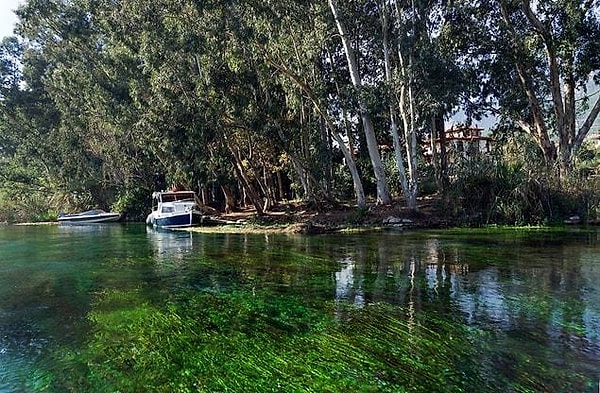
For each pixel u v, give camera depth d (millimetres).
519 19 25828
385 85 23375
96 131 39344
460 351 6184
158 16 24656
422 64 21891
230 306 8836
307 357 6105
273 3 22047
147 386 5535
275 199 36094
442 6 24469
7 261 15898
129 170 40125
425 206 25547
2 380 5949
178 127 25375
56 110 46906
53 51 38656
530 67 25688
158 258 15531
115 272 13023
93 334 7562
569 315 7613
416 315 7832
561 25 23812
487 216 21719
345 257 14148
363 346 6445
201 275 12117
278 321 7770
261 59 23438
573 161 23266
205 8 22406
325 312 8203
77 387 5672
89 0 32875
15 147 49969
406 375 5488
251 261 14070
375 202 28531
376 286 10062
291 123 27328
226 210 35344
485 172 22406
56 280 12180
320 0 23812
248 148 31391
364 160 32844
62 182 46062
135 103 29672
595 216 20953
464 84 23047
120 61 30391
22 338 7516
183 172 28953
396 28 23047
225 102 24562
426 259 13164
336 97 25844
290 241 19156
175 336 7184
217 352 6422
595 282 9836
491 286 9688
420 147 31359
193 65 26312
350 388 5172
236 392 5215
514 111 27953
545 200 21062
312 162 28109
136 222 38906
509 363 5777
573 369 5570
